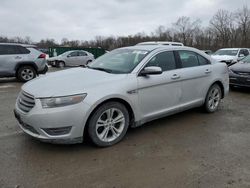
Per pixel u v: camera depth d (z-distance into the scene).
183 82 5.05
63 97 3.58
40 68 11.35
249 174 3.31
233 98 7.75
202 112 5.95
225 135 4.61
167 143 4.22
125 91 4.08
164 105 4.77
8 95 7.89
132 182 3.12
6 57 10.44
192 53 5.48
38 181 3.10
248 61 9.26
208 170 3.40
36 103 3.62
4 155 3.71
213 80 5.74
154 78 4.50
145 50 4.89
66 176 3.22
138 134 4.58
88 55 22.83
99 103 3.80
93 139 3.87
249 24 58.72
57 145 4.05
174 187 3.03
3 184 3.03
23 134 4.48
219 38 62.69
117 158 3.69
